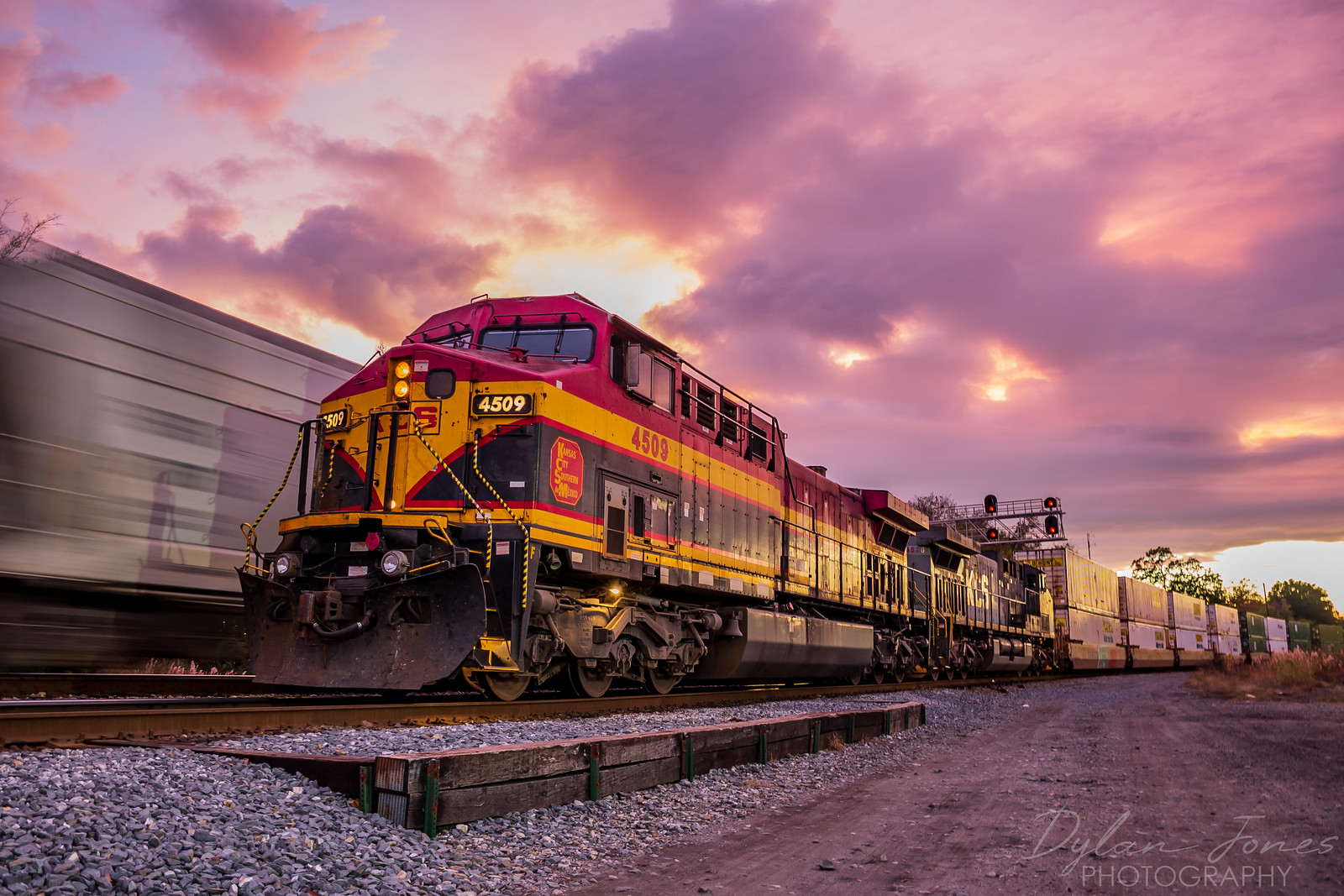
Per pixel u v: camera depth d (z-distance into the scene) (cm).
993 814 635
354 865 415
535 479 907
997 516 2945
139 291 1045
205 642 1109
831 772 807
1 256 919
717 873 476
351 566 896
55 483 945
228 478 1126
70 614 970
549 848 499
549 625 939
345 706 800
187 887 359
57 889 333
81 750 541
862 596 1925
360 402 980
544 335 1062
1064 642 3500
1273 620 6981
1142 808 652
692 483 1236
